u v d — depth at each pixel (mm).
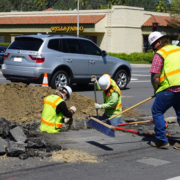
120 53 33531
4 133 5094
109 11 35062
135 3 78188
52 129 5855
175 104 5043
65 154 4570
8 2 104938
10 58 10781
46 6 103812
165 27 36875
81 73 11375
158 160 4500
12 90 7324
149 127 6781
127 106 9000
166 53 4793
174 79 4773
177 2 35906
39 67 10211
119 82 12617
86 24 35094
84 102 8000
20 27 38938
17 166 4086
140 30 36156
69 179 3713
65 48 10938
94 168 4102
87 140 5453
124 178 3781
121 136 5828
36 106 7270
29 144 4676
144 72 21562
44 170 3984
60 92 6004
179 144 5074
